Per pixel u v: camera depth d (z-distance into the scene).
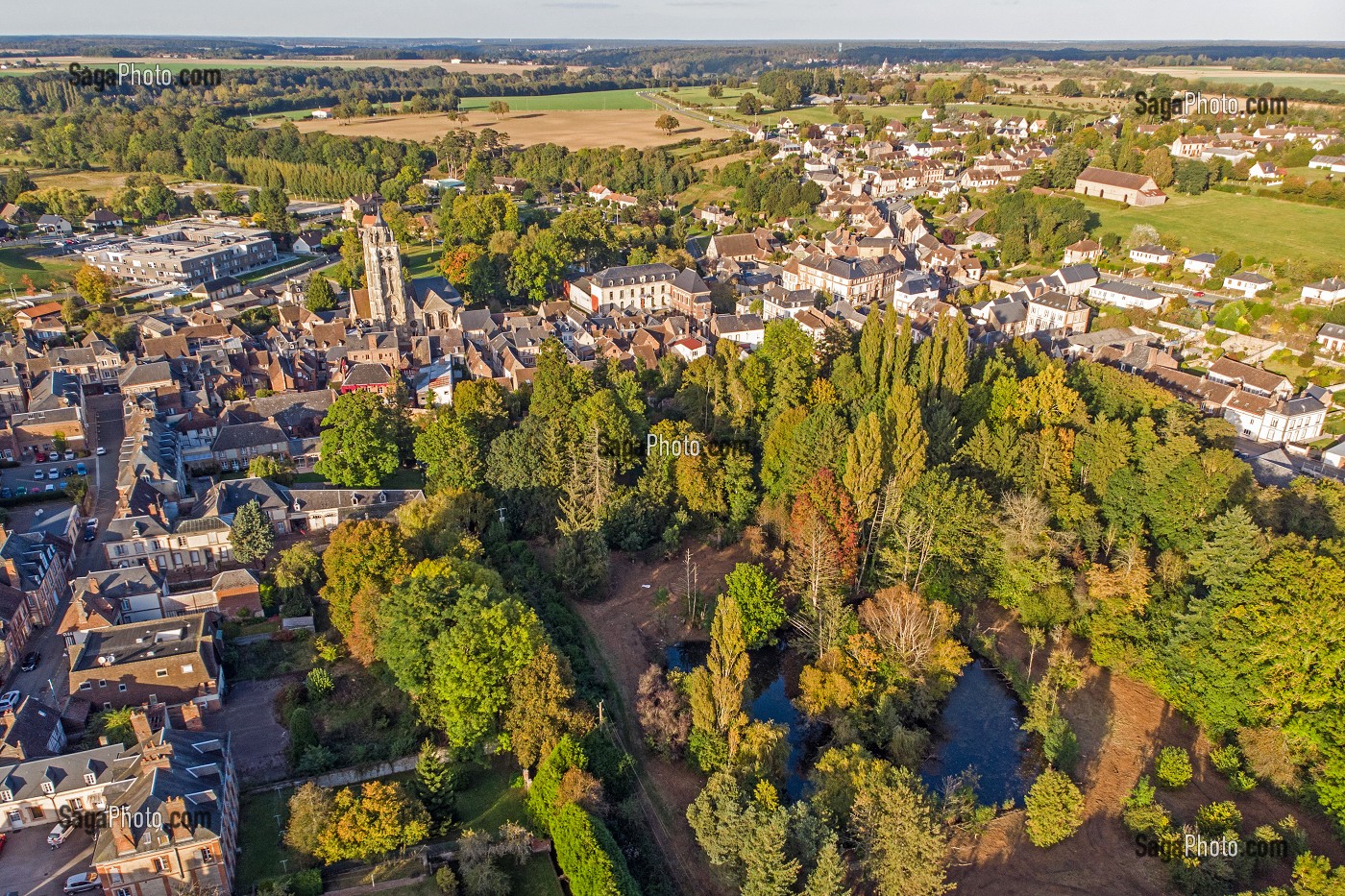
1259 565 118.50
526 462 161.25
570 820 95.56
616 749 110.12
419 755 108.75
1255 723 113.00
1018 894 97.50
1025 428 171.88
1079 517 146.50
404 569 129.88
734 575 136.75
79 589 135.12
